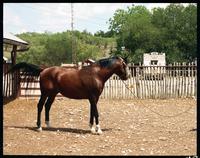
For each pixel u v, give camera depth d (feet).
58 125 46.24
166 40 214.48
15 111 56.49
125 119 51.80
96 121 41.45
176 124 48.26
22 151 32.71
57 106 62.34
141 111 59.88
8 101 66.80
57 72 42.19
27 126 44.52
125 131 43.11
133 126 46.42
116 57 42.70
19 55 285.23
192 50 211.00
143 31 218.79
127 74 43.16
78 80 41.55
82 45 320.50
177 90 77.20
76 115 54.19
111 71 42.24
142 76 77.10
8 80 67.36
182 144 36.78
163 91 77.15
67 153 32.48
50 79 42.27
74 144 35.99
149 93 77.20
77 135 39.99
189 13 214.07
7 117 50.67
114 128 44.98
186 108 63.93
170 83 77.10
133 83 77.05
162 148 35.06
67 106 62.80
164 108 63.82
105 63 42.19
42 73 42.65
